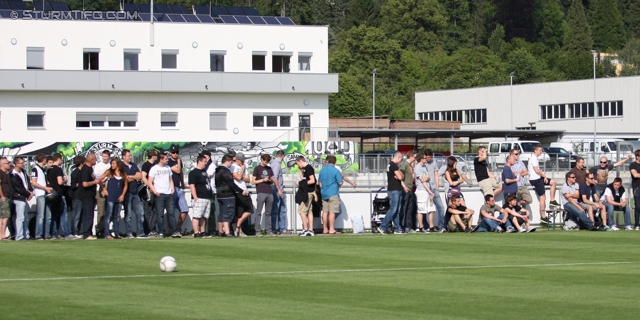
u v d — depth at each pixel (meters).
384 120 91.00
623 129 92.50
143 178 24.39
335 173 25.95
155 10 65.88
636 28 188.00
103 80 59.50
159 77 60.69
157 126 61.44
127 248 20.66
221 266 17.22
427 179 26.62
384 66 147.75
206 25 63.19
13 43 59.09
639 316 11.75
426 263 17.86
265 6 168.75
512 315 11.80
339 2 182.50
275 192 26.05
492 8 180.00
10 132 58.19
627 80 92.19
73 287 14.19
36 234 23.58
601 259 18.64
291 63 65.38
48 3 63.16
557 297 13.34
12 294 13.41
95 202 24.56
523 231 25.98
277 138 63.84
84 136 59.66
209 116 62.59
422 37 163.25
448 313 11.93
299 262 18.00
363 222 27.64
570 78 158.50
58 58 60.06
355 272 16.33
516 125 104.00
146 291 13.78
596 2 185.25
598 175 28.28
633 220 29.39
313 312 11.94
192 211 25.19
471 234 25.27
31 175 25.09
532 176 28.45
